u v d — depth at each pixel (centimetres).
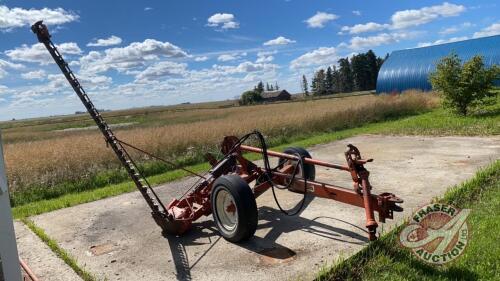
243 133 1332
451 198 537
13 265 246
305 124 1516
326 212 555
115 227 575
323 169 818
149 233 540
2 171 239
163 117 4791
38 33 414
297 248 452
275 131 1416
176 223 503
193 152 1140
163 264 444
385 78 3316
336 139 1245
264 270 409
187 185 804
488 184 591
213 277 405
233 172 579
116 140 461
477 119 1365
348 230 487
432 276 357
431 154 886
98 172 970
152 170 1007
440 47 3120
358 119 1700
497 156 812
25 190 862
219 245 480
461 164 769
